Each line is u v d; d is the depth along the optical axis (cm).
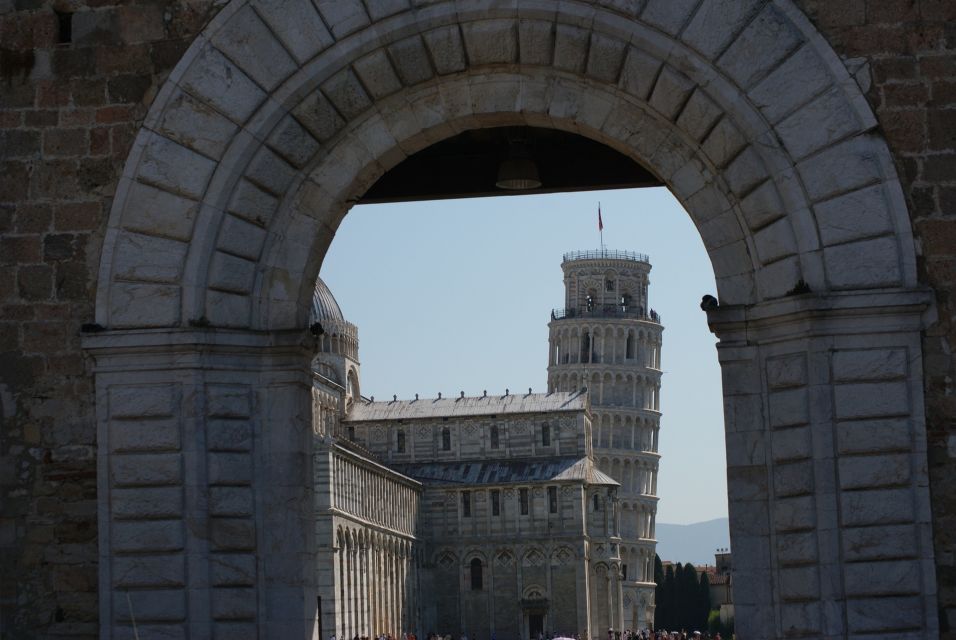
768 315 2958
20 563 3016
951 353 2886
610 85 3053
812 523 2886
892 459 2855
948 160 2928
